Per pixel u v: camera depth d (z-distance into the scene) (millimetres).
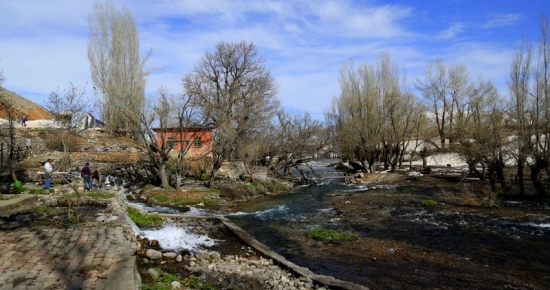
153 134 25656
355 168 46469
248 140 31531
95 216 13586
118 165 31234
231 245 13773
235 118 28953
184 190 25719
